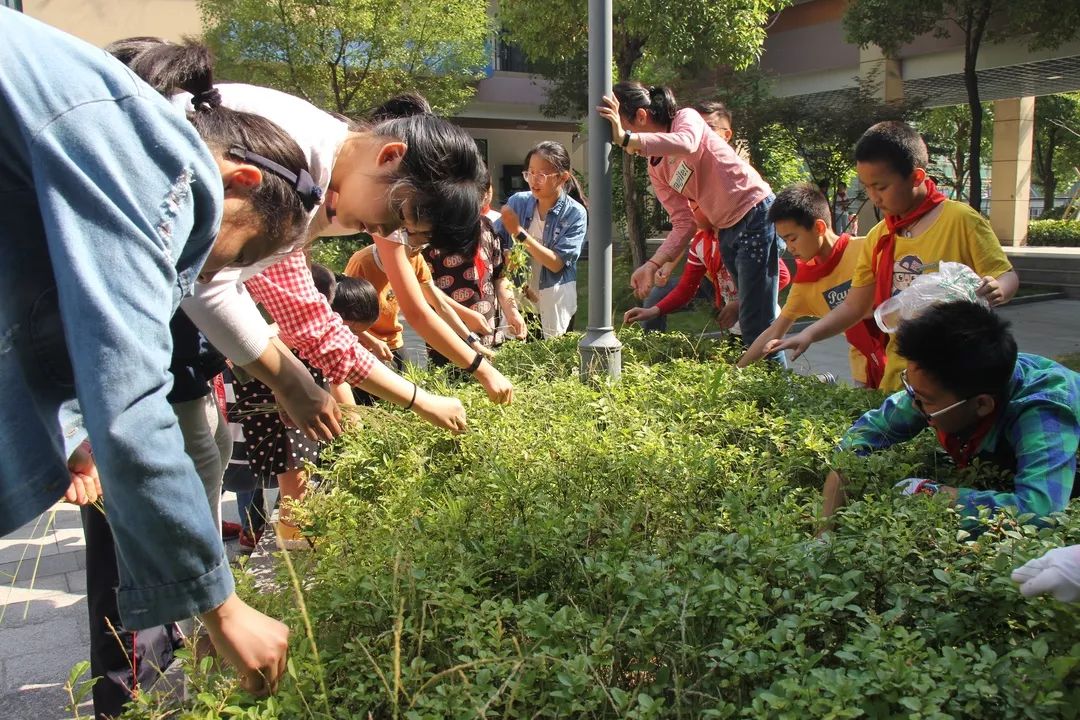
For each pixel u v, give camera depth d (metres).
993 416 2.56
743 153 14.62
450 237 2.35
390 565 2.20
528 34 11.70
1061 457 2.37
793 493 2.64
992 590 1.81
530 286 6.24
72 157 1.23
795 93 19.59
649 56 11.95
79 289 1.20
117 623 2.43
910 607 1.92
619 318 10.05
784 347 3.97
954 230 3.51
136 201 1.28
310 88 14.28
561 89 16.83
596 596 2.04
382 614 2.00
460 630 1.93
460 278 5.34
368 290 4.06
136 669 2.45
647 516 2.57
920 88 20.08
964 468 2.68
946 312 2.46
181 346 2.52
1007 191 21.55
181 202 1.33
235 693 1.78
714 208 4.87
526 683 1.68
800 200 4.28
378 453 3.20
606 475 2.82
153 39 2.35
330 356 2.69
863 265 3.89
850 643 1.88
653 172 5.43
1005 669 1.56
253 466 3.40
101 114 1.27
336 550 2.46
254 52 13.52
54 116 1.24
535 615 1.91
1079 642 1.69
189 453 2.58
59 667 3.23
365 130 2.39
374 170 2.25
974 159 15.74
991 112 28.27
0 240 1.31
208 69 2.05
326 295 3.71
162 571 1.32
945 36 15.68
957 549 2.03
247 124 1.72
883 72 17.61
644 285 5.60
